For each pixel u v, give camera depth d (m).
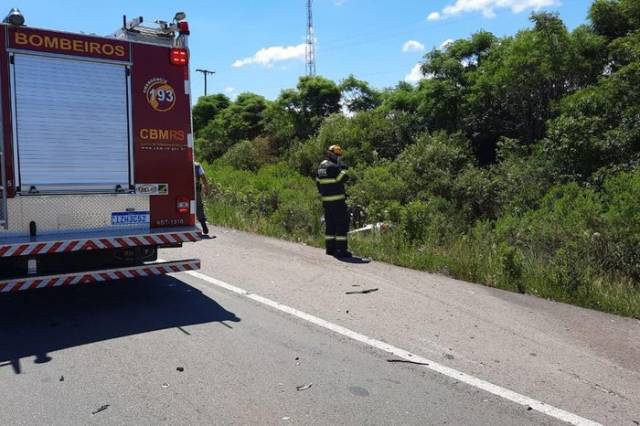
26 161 5.95
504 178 14.84
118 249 6.60
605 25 16.92
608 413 4.00
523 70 16.77
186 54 6.94
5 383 4.41
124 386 4.35
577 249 8.49
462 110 19.27
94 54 6.32
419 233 10.24
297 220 11.91
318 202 12.97
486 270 7.90
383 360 4.92
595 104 13.99
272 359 4.92
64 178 6.18
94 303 6.69
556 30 16.47
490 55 19.64
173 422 3.79
